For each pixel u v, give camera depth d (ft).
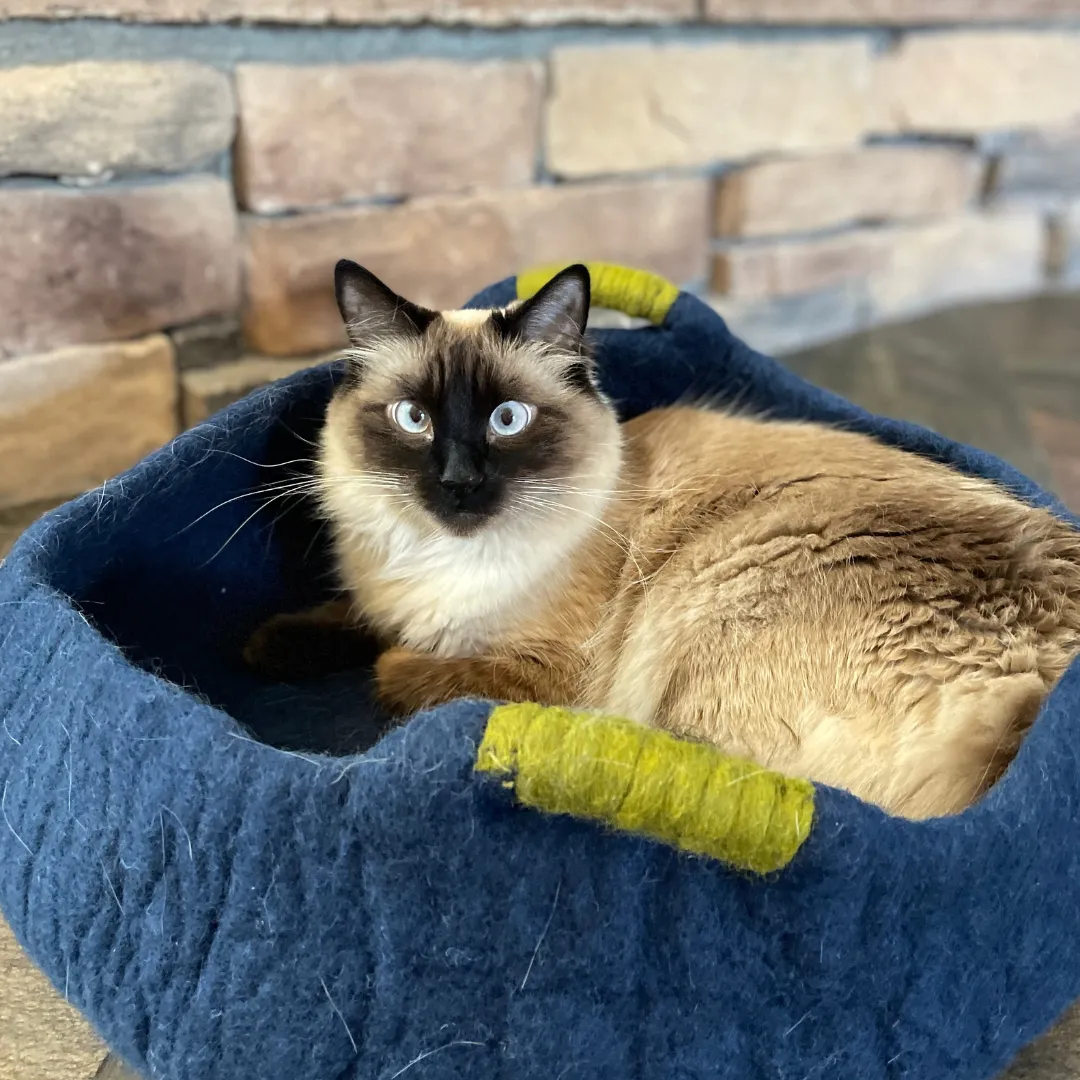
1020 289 3.99
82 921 1.15
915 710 1.38
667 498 1.69
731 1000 1.10
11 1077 1.29
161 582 1.65
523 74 2.47
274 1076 1.09
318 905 1.06
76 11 1.88
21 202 1.92
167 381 2.20
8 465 2.06
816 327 3.43
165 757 1.09
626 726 1.01
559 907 1.06
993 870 1.13
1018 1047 1.27
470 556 1.59
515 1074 1.09
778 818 0.99
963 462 1.76
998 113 3.50
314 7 2.11
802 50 2.95
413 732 1.03
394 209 2.37
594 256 2.77
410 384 1.57
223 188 2.15
